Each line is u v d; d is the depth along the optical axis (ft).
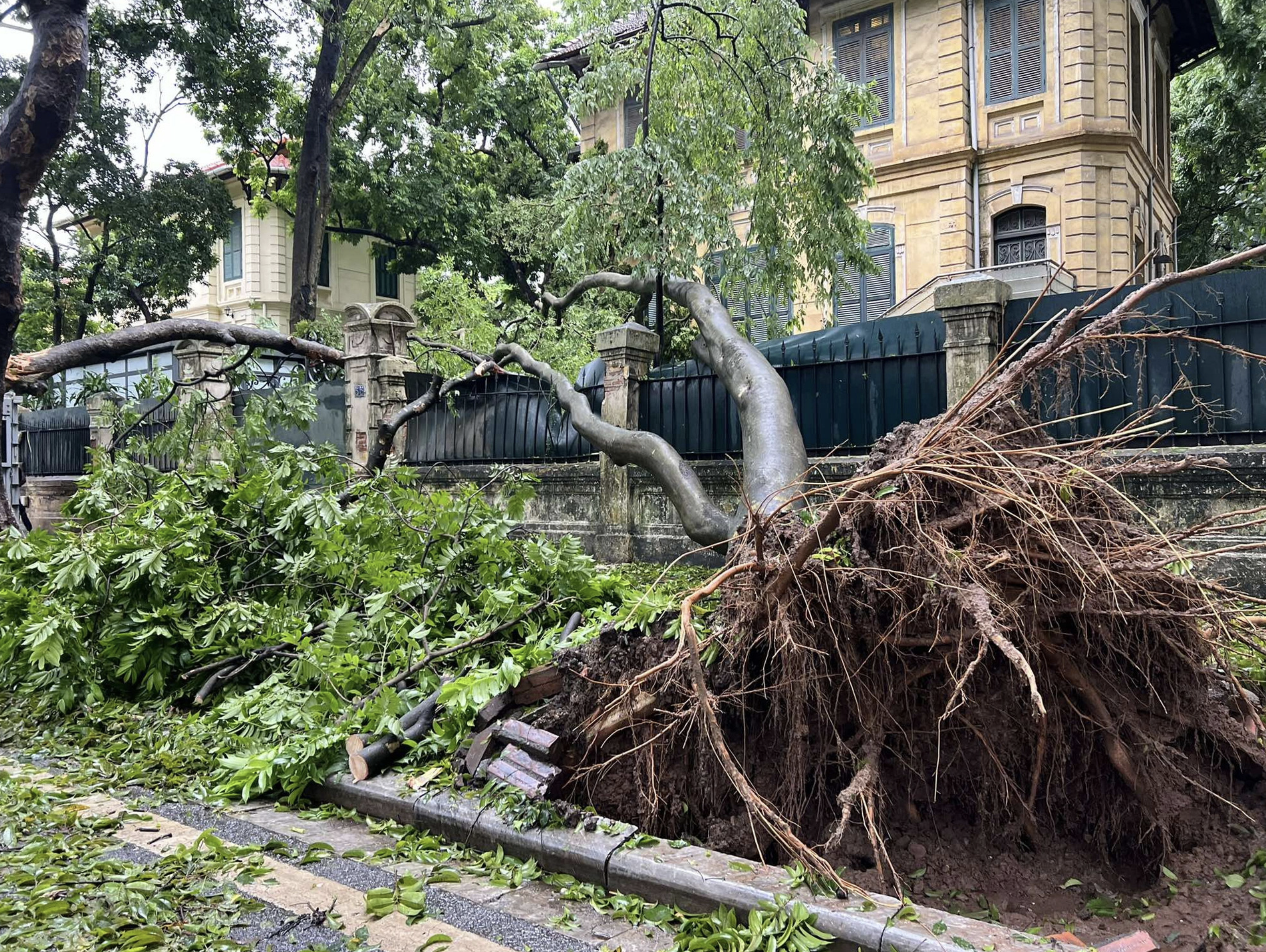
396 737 14.23
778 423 22.84
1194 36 70.74
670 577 29.81
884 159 61.77
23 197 31.83
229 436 32.65
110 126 67.72
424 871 11.14
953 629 10.61
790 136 37.81
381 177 79.56
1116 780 11.48
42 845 11.69
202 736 16.72
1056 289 48.06
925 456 10.89
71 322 90.99
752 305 61.93
